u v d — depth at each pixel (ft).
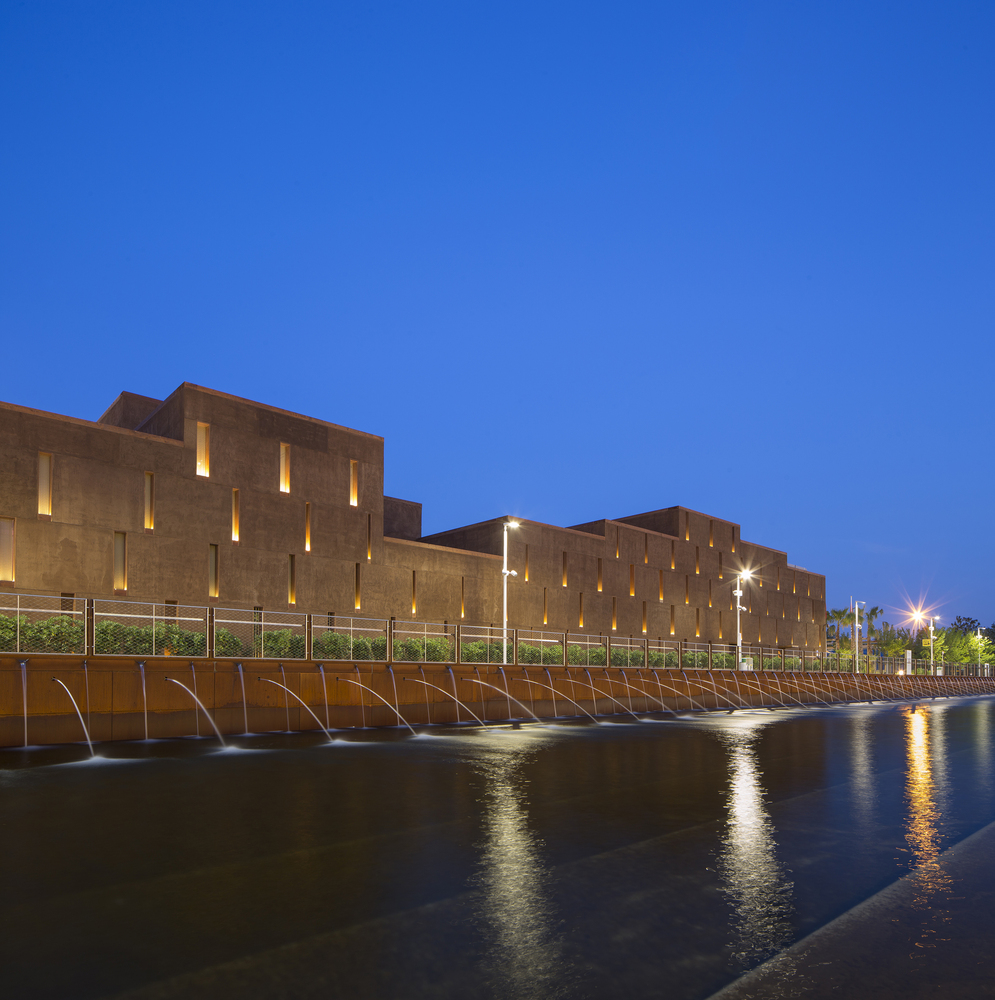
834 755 65.67
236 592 121.08
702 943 19.75
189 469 117.29
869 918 21.74
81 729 63.41
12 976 17.37
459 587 158.10
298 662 79.56
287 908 22.20
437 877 25.52
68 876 25.44
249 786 43.93
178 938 19.79
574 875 25.91
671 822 35.04
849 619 457.27
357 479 142.10
